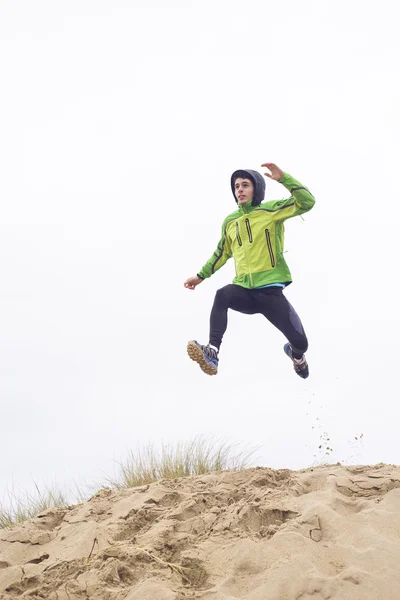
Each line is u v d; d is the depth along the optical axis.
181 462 6.27
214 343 4.71
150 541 3.76
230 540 3.60
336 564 3.25
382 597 2.95
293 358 5.20
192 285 5.45
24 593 3.37
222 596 3.09
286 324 4.81
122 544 3.78
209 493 4.36
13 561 4.01
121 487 6.08
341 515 3.65
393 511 3.66
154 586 3.20
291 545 3.39
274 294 4.83
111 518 4.28
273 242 4.85
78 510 4.57
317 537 3.48
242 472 4.73
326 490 4.02
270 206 4.90
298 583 3.08
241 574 3.30
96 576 3.37
